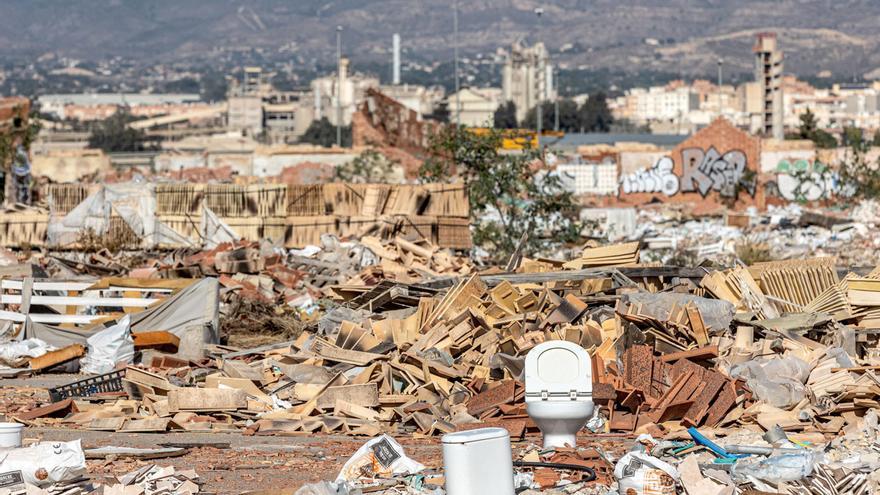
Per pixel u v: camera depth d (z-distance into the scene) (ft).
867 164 472.03
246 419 89.76
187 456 76.28
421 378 93.97
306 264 182.29
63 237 230.68
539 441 80.43
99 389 99.60
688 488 60.85
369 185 241.35
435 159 262.88
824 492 61.31
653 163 467.93
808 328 105.19
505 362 94.79
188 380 103.35
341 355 99.60
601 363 88.33
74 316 133.08
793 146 481.87
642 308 102.53
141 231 233.14
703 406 84.07
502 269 148.46
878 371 90.99
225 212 237.45
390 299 120.88
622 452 73.41
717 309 103.24
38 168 523.29
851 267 135.44
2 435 66.69
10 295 134.92
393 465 67.10
